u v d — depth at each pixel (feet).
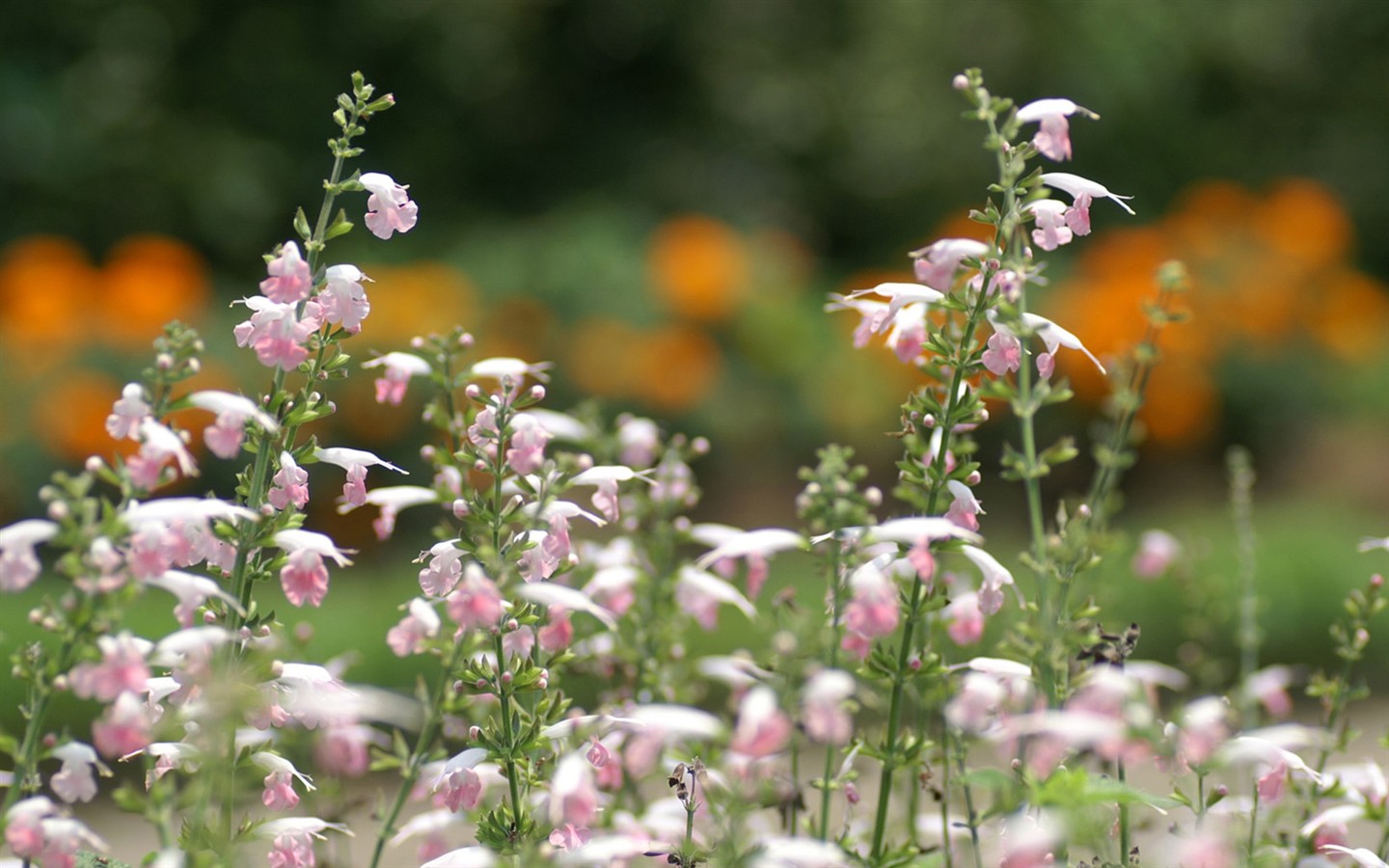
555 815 8.37
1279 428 52.37
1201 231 54.54
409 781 11.41
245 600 9.84
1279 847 11.51
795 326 51.37
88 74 60.44
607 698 13.56
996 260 10.17
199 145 58.59
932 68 71.10
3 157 55.93
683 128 68.64
